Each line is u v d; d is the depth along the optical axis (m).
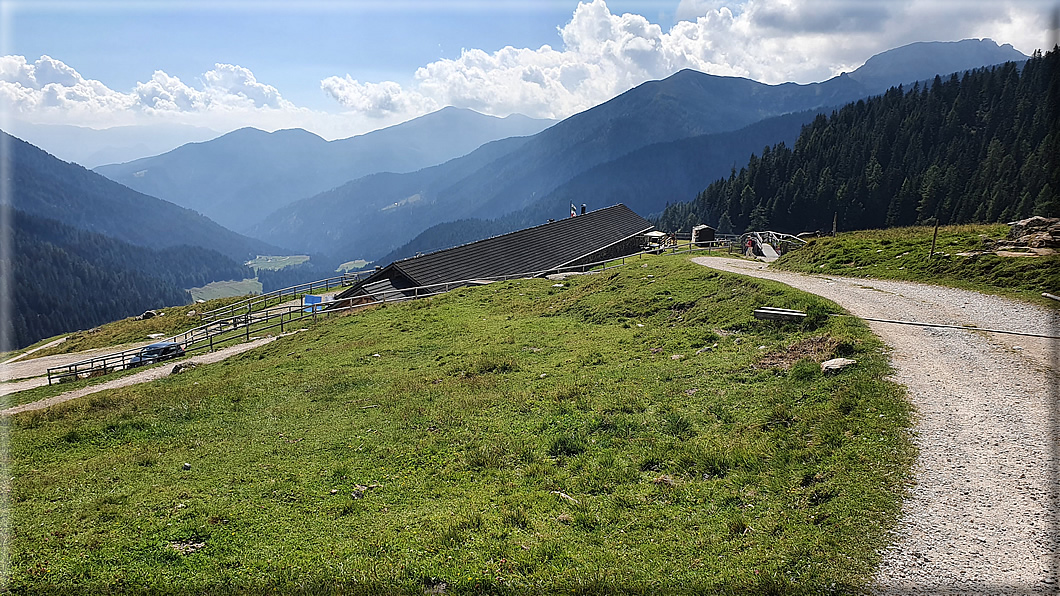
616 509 11.95
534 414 18.08
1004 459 11.41
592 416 17.17
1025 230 29.92
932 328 20.08
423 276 53.00
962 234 35.75
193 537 11.94
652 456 14.06
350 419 19.62
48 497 14.33
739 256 59.44
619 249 84.75
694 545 10.30
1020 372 15.73
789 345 20.05
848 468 11.69
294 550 11.20
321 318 47.56
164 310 72.69
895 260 33.12
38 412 24.06
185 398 23.64
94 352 52.06
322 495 13.79
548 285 45.03
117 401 24.58
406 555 10.67
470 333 32.25
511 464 14.86
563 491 13.14
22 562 11.03
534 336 29.36
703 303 28.52
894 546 9.32
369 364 28.12
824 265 36.38
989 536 9.33
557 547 10.65
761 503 11.36
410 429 18.00
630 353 23.61
